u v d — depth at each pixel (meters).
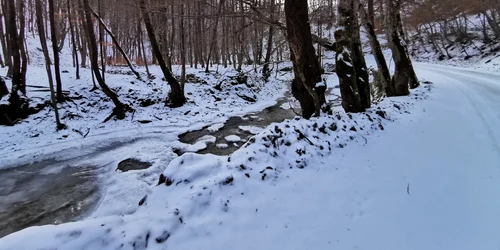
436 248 2.78
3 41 18.70
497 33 29.44
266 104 16.88
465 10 31.75
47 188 6.89
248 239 2.91
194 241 2.83
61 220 5.57
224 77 18.25
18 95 11.05
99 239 2.56
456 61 32.47
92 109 12.66
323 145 5.21
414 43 42.12
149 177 7.30
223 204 3.33
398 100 10.00
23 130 10.32
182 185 3.64
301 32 6.39
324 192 3.83
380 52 11.56
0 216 5.74
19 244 2.32
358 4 7.82
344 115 6.49
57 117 10.65
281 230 3.06
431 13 22.66
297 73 6.96
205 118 13.08
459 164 4.62
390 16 11.19
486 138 5.73
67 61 27.97
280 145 4.82
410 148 5.45
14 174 7.71
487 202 3.49
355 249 2.78
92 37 11.73
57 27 26.69
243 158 4.23
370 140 5.93
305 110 7.00
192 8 9.77
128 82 15.07
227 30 11.54
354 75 7.22
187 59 27.62
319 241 2.90
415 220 3.22
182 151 9.21
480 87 12.23
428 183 4.04
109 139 10.24
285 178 4.14
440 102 9.68
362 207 3.49
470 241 2.85
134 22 20.17
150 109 13.59
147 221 2.90
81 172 7.80
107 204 6.04
